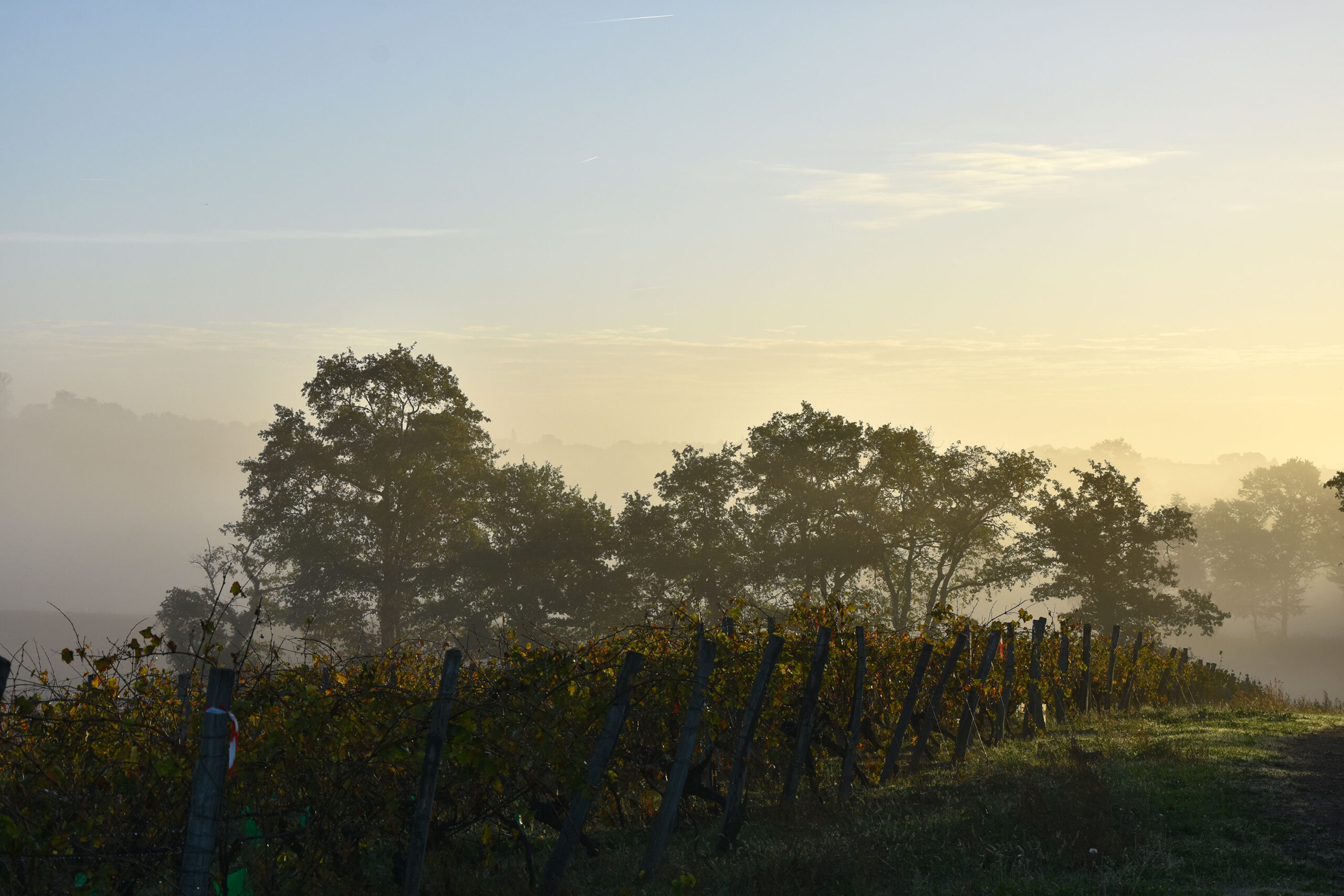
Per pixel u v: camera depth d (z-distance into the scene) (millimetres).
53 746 6488
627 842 9281
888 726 12531
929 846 7699
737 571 50938
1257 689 26312
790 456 52625
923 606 60219
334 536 48438
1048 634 15969
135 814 6391
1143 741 11656
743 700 9984
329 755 7031
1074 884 6594
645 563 50719
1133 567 57812
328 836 7043
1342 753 11047
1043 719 14219
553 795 8188
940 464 54750
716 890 7293
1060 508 60219
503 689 7871
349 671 8125
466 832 9156
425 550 50250
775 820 9227
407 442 49219
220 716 5090
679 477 53375
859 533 51906
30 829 5703
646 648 10625
